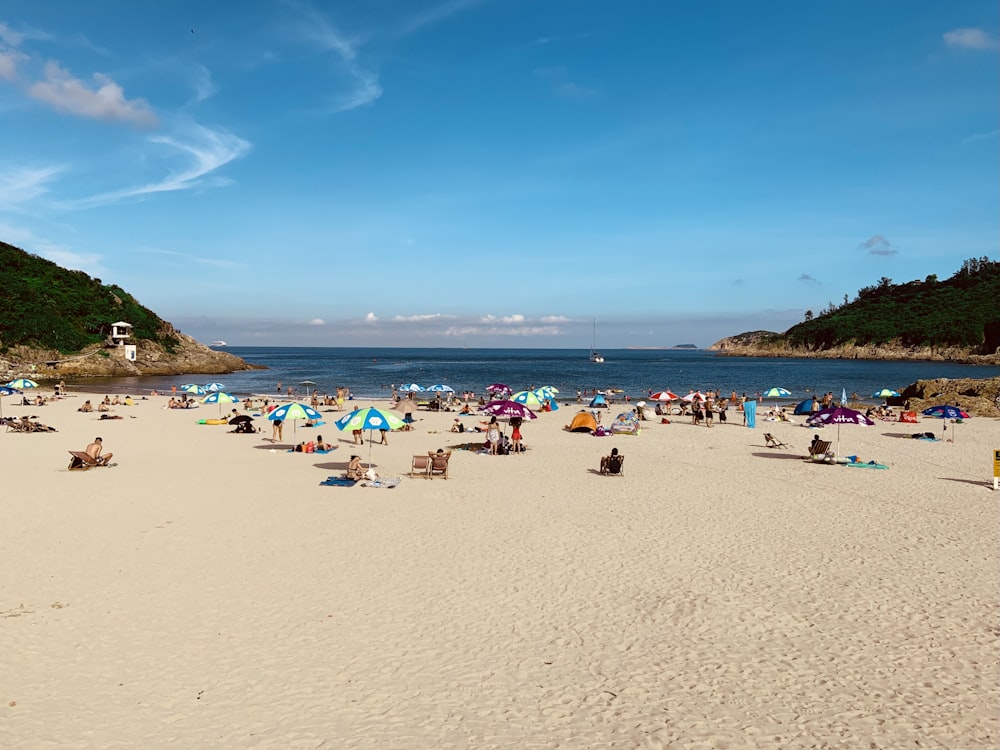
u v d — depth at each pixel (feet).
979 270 635.25
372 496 53.47
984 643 26.40
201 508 48.78
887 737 19.79
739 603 30.81
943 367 400.88
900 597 31.50
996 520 46.32
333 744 19.25
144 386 212.84
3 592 31.35
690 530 43.52
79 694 22.00
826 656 25.35
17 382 125.18
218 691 22.36
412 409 129.90
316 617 28.89
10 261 304.50
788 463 70.69
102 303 303.27
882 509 49.62
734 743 19.48
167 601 30.48
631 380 276.82
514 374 317.01
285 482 59.06
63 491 54.29
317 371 339.36
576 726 20.43
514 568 35.70
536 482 59.72
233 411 115.03
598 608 30.19
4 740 19.12
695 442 87.35
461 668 24.31
